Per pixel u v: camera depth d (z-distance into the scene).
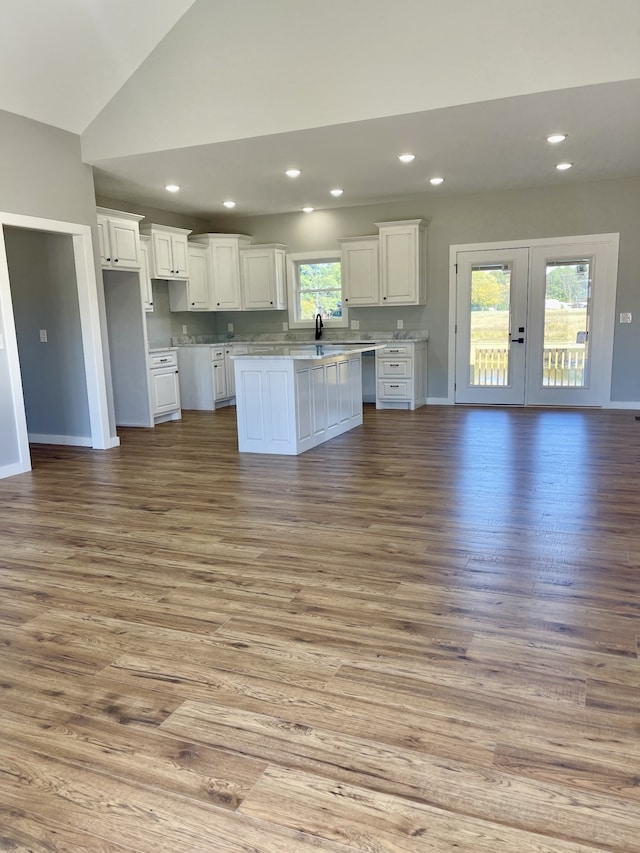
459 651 2.16
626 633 2.26
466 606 2.49
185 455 5.39
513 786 1.54
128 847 1.40
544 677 2.00
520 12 3.99
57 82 4.69
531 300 7.41
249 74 4.71
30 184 4.89
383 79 4.38
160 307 8.02
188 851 1.38
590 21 3.87
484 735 1.73
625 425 6.18
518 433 5.94
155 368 6.99
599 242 7.01
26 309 5.87
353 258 7.86
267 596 2.63
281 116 4.69
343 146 5.11
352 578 2.79
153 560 3.05
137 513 3.79
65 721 1.84
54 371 5.88
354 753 1.68
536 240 7.24
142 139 5.12
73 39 4.43
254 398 5.33
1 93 4.48
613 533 3.25
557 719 1.79
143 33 4.74
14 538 3.41
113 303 6.86
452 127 4.69
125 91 5.09
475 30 4.11
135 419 7.00
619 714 1.81
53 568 2.99
